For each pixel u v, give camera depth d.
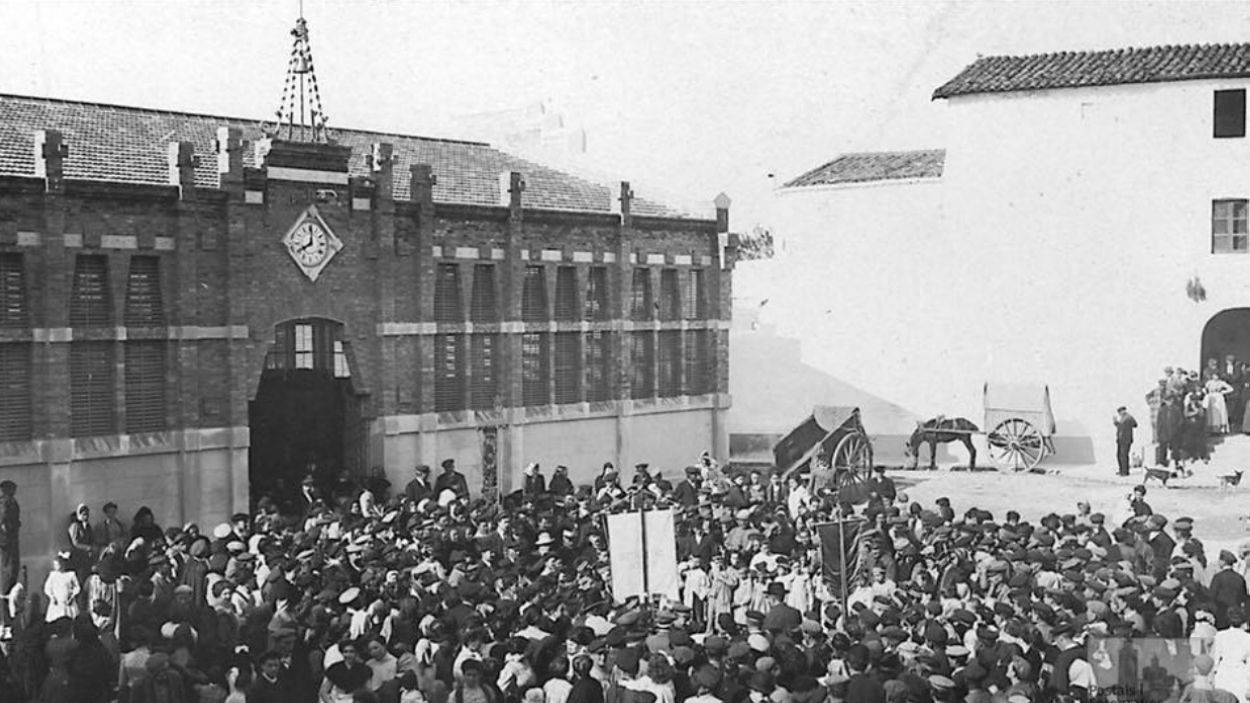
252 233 29.67
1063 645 16.47
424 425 33.62
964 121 46.25
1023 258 45.47
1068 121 44.50
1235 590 19.72
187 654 15.74
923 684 14.01
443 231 34.09
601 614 19.41
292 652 15.61
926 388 47.44
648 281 40.69
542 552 23.80
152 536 26.28
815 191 49.69
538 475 33.34
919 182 47.62
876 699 13.66
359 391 32.34
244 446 29.62
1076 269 44.59
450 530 23.81
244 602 18.48
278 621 17.11
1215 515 34.22
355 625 17.28
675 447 42.06
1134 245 43.66
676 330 41.94
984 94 45.75
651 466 41.09
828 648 16.20
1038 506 36.66
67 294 26.70
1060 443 44.62
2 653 18.28
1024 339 45.53
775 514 27.89
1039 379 45.28
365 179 32.12
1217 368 44.66
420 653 16.22
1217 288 42.47
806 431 40.25
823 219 49.59
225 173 29.09
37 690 17.45
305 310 30.95
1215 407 40.94
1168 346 43.25
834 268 49.31
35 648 17.53
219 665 16.41
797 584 20.61
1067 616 16.86
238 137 29.23
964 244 46.44
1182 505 35.69
